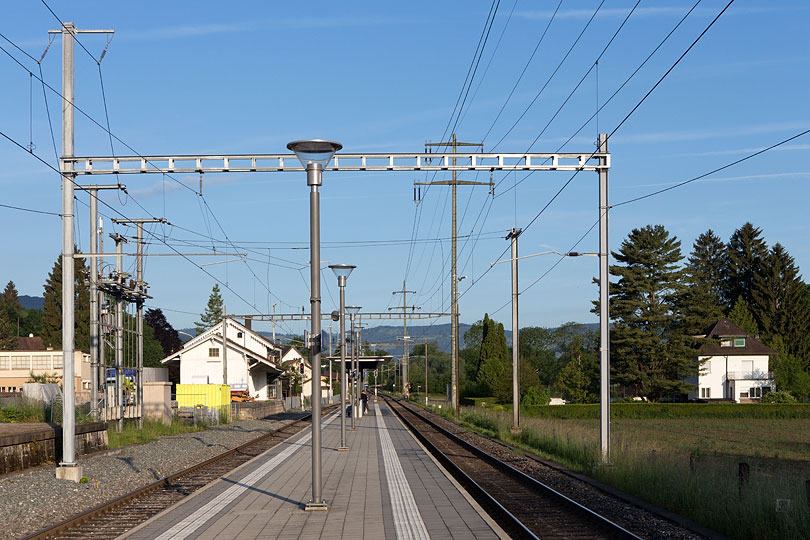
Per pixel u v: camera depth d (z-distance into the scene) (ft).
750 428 143.23
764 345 261.24
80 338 247.91
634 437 97.35
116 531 38.40
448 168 61.46
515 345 120.57
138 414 107.34
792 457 86.12
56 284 287.89
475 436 112.37
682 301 230.48
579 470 65.77
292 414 203.41
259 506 44.60
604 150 65.46
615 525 37.58
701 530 38.24
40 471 62.23
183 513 42.32
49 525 40.19
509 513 41.50
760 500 37.50
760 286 291.79
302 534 36.19
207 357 216.74
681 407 197.98
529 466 70.08
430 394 466.70
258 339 249.55
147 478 61.52
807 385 244.63
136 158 59.77
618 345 231.09
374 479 56.85
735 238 325.21
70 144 59.57
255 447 94.17
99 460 72.54
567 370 265.95
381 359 167.94
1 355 189.16
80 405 97.50
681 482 46.44
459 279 169.58
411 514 41.32
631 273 229.45
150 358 281.13
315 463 43.42
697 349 253.65
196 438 104.58
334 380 409.90
